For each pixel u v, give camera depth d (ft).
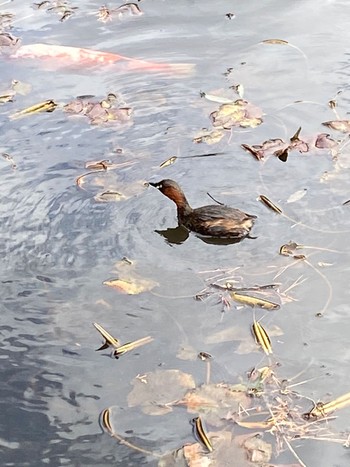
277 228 7.04
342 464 5.34
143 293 6.55
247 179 7.59
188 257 6.84
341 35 9.71
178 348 6.11
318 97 8.63
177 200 7.09
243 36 9.78
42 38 9.89
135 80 9.05
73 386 5.93
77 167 7.84
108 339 6.23
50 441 5.62
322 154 7.82
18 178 7.75
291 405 5.68
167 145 8.07
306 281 6.54
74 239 7.08
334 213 7.15
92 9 10.54
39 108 8.68
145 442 5.56
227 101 8.62
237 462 5.39
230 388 5.80
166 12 10.39
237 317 6.30
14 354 6.18
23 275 6.80
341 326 6.18
